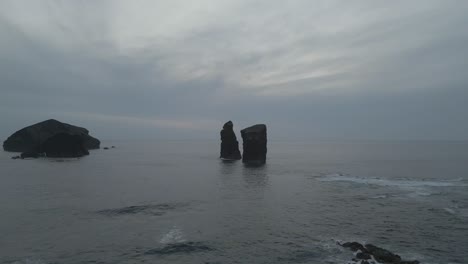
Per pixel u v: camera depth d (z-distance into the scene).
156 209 42.25
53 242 29.72
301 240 30.55
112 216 38.59
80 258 26.27
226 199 49.03
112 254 27.11
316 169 92.25
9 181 64.56
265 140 110.81
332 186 61.50
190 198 49.56
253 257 26.70
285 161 123.38
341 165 105.31
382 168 95.19
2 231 32.72
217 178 72.69
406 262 24.61
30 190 54.97
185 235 31.86
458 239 30.81
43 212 40.12
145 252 27.56
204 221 36.88
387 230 33.53
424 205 44.62
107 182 65.25
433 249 28.33
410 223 35.94
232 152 126.88
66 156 123.25
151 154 166.50
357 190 56.97
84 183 63.38
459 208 42.78
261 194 53.25
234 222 36.47
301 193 54.12
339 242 29.78
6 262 25.39
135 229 33.69
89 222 36.06
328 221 36.91
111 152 172.75
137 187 59.59
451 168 94.44
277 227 34.66
